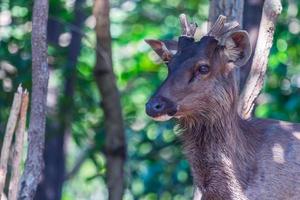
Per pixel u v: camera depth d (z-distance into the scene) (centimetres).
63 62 1666
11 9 1598
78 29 1642
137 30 2044
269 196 1113
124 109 2022
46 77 1132
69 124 1700
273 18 1220
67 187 2577
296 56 1872
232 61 1116
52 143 1864
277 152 1127
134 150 1938
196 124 1127
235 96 1130
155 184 1908
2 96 1577
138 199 1934
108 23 1543
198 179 1141
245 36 1108
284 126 1155
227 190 1121
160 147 1880
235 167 1123
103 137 1769
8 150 1092
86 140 1806
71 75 1681
